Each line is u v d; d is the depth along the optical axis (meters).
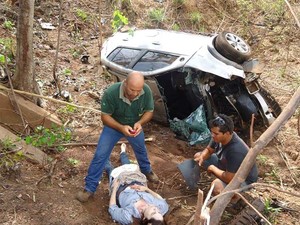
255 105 6.21
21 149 5.43
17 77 6.05
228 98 6.11
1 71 6.29
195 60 6.10
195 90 6.17
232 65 6.07
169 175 5.67
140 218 4.42
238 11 10.48
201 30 9.77
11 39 7.53
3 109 5.88
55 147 5.76
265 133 2.77
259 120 6.45
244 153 4.63
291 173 6.00
